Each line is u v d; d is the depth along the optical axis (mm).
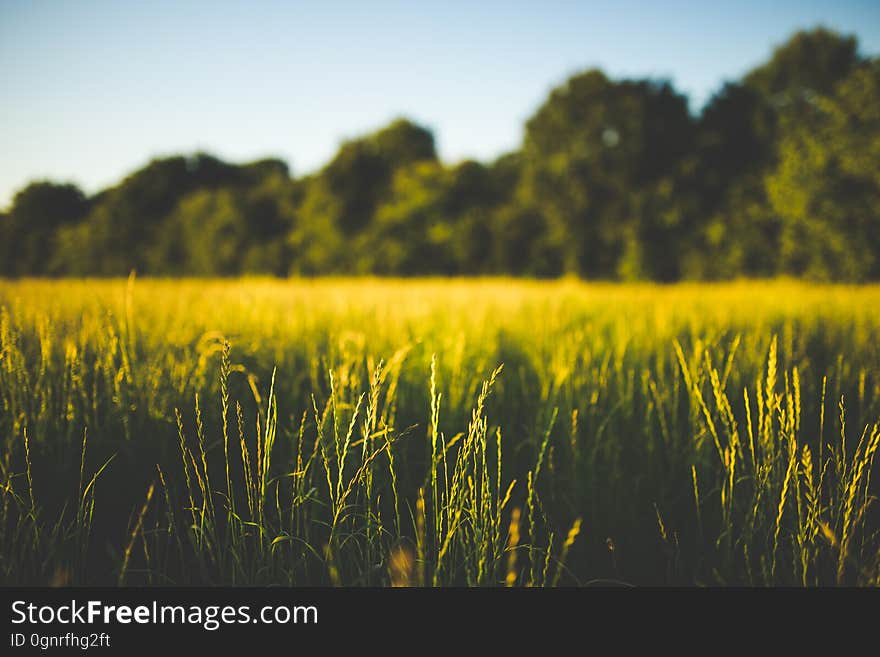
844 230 17969
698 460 2312
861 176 17609
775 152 25141
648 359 3545
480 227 33906
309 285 9547
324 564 1743
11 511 1919
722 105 27812
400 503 2158
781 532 1929
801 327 4445
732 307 6262
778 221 23531
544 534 2041
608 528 2080
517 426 2877
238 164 56812
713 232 25656
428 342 3656
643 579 1826
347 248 36656
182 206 43031
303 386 3166
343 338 2670
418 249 34688
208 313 4312
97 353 2777
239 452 2312
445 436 2592
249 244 39562
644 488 2381
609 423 2756
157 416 2465
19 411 2322
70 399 2373
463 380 2846
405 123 40969
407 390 3104
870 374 3021
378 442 2281
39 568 1696
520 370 3199
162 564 1812
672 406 2777
